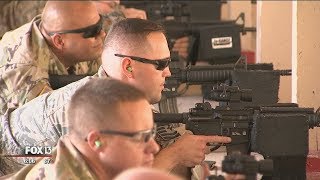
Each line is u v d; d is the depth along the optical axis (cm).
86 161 297
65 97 396
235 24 777
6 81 482
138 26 405
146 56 404
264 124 371
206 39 758
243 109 393
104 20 627
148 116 293
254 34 864
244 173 280
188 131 401
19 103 478
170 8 888
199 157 388
